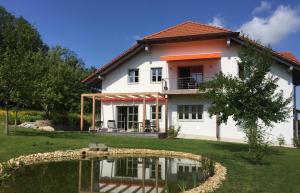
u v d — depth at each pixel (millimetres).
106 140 24109
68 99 40812
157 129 28359
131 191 11477
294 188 10844
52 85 37156
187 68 31562
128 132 28547
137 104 32250
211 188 10781
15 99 23656
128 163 17422
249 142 16641
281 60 27297
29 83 24250
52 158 18062
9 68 23109
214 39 30047
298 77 30250
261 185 11242
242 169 14055
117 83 33000
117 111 33031
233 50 29609
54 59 45406
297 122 30656
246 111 18234
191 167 16344
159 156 19922
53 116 38031
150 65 32031
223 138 29172
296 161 16391
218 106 18703
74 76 43344
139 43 31422
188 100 30453
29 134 25172
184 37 29734
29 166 15680
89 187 11898
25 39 31766
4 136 22297
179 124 30562
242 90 18281
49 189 11312
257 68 18188
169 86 31234
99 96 31484
